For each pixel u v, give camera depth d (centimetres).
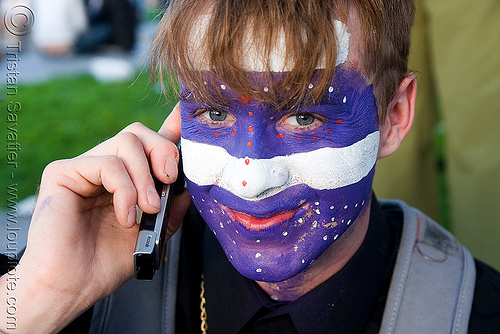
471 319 132
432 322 128
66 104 611
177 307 143
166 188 131
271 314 133
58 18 824
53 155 482
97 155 131
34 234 127
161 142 132
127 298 140
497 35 249
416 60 267
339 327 132
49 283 125
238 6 107
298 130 115
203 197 123
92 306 142
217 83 111
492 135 260
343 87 114
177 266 143
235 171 113
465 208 271
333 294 132
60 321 128
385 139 136
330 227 121
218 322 138
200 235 153
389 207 161
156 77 131
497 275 143
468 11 248
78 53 848
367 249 135
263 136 113
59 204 128
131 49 861
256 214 115
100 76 734
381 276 138
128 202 125
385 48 123
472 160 264
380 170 271
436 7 254
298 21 106
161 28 125
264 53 106
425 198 289
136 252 121
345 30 111
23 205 344
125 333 138
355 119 117
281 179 113
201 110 118
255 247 120
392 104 135
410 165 272
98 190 132
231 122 118
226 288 137
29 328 125
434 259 137
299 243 120
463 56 254
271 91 108
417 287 132
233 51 107
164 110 601
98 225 134
